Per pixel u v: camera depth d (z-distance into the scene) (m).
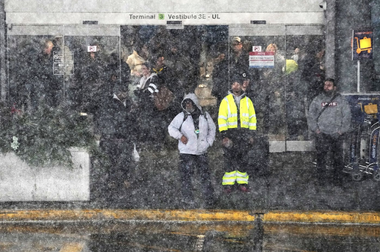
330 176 33.66
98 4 38.81
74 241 23.81
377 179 33.66
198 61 38.28
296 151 40.16
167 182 33.34
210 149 39.12
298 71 39.06
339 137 33.38
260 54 38.91
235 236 24.42
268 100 38.66
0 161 28.70
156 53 37.75
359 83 37.75
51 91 38.28
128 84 36.50
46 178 28.89
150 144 35.78
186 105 28.97
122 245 23.22
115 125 31.05
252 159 33.47
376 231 25.33
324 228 25.73
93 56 37.19
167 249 22.62
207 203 28.83
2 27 38.84
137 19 38.91
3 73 38.84
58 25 38.94
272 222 26.50
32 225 26.36
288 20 39.06
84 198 29.09
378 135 33.44
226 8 38.97
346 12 38.16
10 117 29.34
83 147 28.92
